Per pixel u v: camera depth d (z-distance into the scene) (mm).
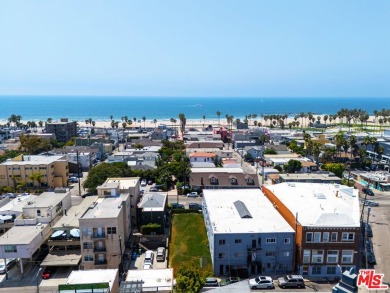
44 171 109625
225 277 57906
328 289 53750
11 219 71375
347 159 142375
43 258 63438
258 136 191375
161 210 74562
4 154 141375
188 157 137750
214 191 82938
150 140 183000
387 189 109188
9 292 54031
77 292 42156
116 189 74000
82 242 58969
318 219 58281
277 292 52594
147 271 52344
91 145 161875
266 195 80688
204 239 72438
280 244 58562
